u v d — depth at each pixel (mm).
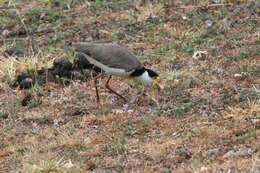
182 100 14328
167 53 16531
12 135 13602
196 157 11844
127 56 14461
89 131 13414
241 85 14633
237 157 11594
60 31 18219
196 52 16266
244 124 12867
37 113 14453
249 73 15078
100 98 15000
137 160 12000
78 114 14320
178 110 13812
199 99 14266
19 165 12234
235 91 14414
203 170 11148
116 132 13219
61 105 14812
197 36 17141
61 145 12867
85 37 17781
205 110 13750
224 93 14383
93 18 18609
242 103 13727
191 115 13617
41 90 15383
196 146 12281
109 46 14586
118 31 17859
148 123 13328
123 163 11938
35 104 14875
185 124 13195
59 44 17516
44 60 16438
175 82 15078
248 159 11414
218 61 15875
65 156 12375
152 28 17812
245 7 18203
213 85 14820
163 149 12266
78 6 19391
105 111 14211
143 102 14523
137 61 14547
